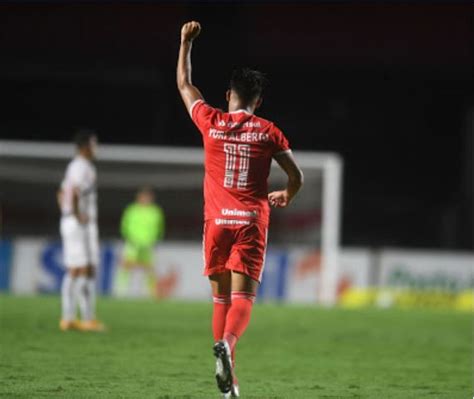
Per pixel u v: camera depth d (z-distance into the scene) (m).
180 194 81.75
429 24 113.94
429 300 78.25
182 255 76.88
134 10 115.31
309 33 114.62
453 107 125.44
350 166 125.38
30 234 80.88
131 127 121.12
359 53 114.62
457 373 32.84
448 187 125.69
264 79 23.31
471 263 78.50
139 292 76.12
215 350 20.38
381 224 122.31
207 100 111.06
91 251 43.69
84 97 121.06
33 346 36.41
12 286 75.44
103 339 40.34
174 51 114.81
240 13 113.19
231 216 22.31
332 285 76.94
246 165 22.47
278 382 28.77
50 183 81.00
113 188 81.56
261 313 61.31
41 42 114.94
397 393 27.16
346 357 37.22
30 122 121.56
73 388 25.84
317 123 124.62
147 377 28.67
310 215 80.56
